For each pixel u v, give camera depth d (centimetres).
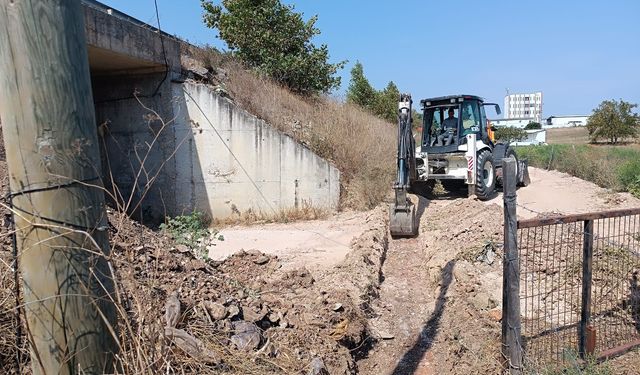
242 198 1416
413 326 605
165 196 1406
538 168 1877
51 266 208
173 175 1404
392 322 618
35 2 195
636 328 522
